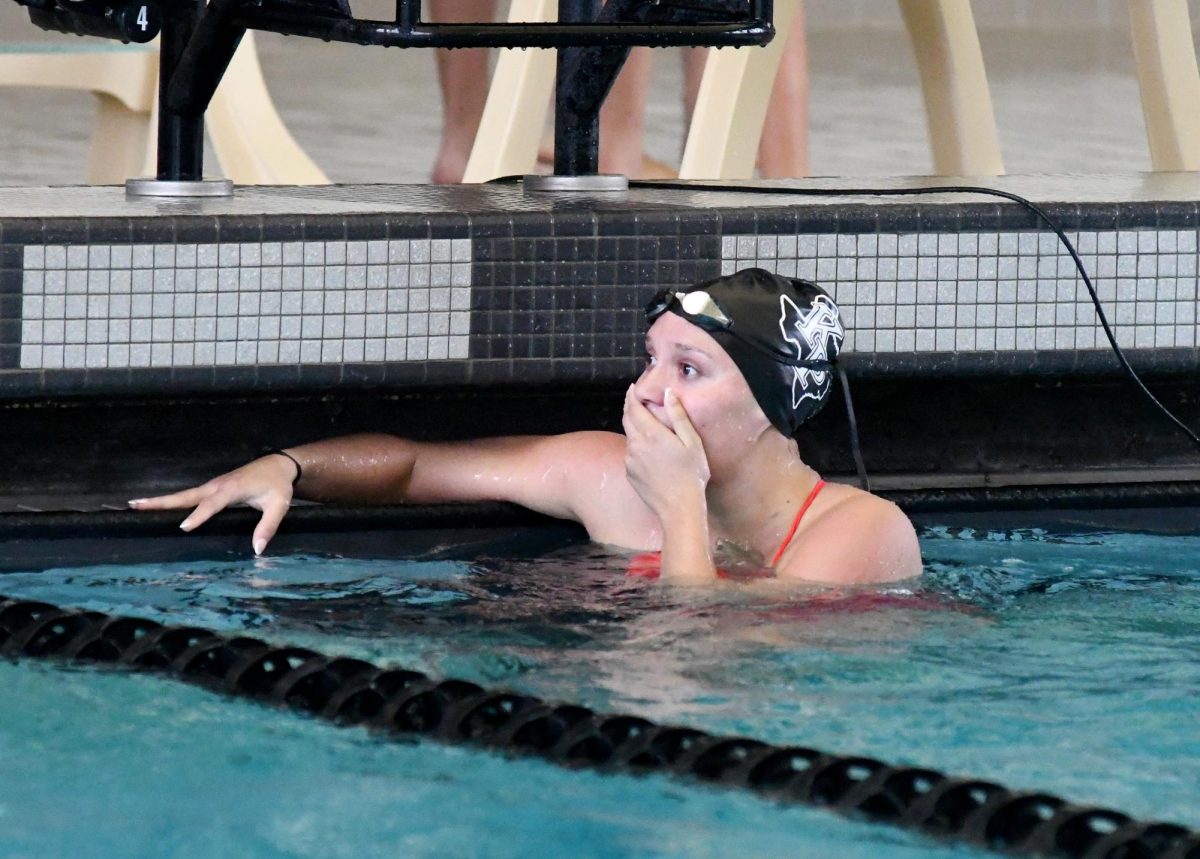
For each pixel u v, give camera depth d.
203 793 6.50
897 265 11.34
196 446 11.00
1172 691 7.46
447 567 9.26
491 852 6.04
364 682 7.49
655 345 9.01
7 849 5.96
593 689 7.39
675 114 35.62
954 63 16.75
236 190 12.31
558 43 9.98
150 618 8.31
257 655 7.82
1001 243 11.43
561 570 9.16
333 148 29.08
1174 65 17.27
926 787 6.52
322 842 6.09
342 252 10.54
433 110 36.12
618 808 6.42
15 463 10.67
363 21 9.71
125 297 10.25
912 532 9.12
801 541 9.05
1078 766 6.70
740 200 11.79
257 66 18.00
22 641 8.11
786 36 15.21
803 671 7.62
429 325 10.77
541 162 19.48
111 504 10.55
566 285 10.93
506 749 6.93
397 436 11.13
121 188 12.25
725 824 6.30
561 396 11.62
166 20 11.40
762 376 8.87
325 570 9.20
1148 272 11.65
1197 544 10.17
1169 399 12.41
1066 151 29.27
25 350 10.16
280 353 10.55
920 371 11.47
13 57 17.25
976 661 7.79
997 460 12.22
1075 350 11.63
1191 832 6.20
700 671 7.61
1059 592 8.96
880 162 27.67
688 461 8.89
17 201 11.09
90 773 6.65
